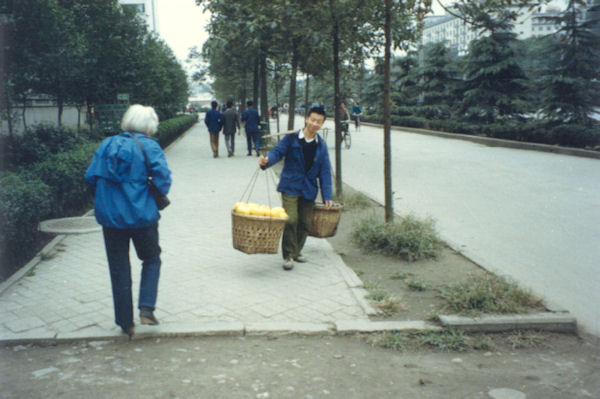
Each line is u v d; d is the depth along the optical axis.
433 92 35.38
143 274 3.89
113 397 2.98
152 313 3.83
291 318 4.18
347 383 3.19
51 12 9.47
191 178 12.80
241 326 3.96
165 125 22.47
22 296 4.65
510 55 26.16
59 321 4.07
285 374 3.29
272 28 9.23
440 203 9.46
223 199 9.84
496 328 4.02
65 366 3.38
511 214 8.48
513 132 20.56
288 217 5.39
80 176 8.83
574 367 3.45
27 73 10.06
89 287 4.90
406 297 4.70
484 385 3.19
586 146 17.28
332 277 5.25
